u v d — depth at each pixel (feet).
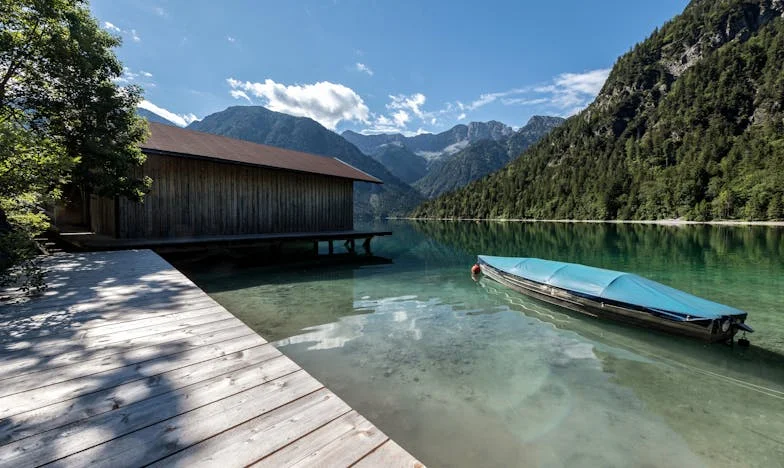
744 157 198.59
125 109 31.45
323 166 59.67
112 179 29.66
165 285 17.21
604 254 55.72
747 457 10.36
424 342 18.70
